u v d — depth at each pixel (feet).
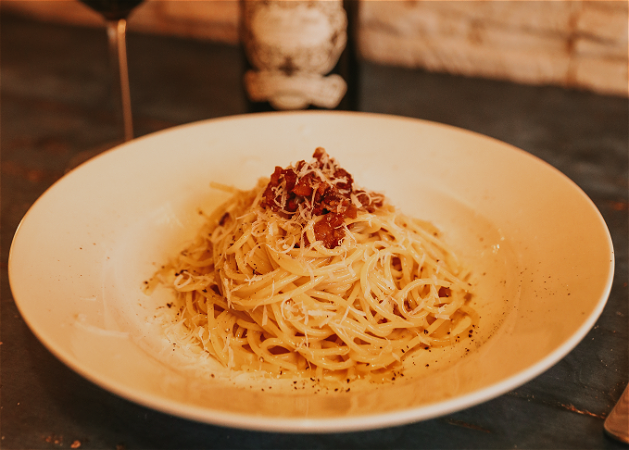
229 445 0.88
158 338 0.98
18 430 0.88
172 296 1.09
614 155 1.53
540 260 1.03
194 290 1.11
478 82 1.95
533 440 0.88
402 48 2.05
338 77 1.51
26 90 1.82
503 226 1.12
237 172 1.23
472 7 1.94
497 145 1.20
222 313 1.08
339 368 1.01
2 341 1.00
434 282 1.09
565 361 0.98
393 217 1.12
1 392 0.93
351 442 0.88
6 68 1.96
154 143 1.22
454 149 1.23
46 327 0.86
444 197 1.20
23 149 1.52
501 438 0.88
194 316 1.05
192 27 2.23
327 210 1.07
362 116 1.30
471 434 0.89
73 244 1.02
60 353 0.82
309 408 0.81
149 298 1.06
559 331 0.87
